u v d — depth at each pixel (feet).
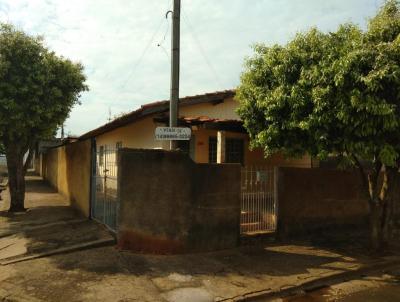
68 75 40.37
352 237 31.81
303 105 24.02
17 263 23.25
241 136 42.80
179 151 25.38
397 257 26.84
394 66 20.88
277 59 26.30
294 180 31.22
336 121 23.15
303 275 22.52
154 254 24.80
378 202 27.91
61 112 40.73
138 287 19.97
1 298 18.53
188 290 19.81
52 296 18.78
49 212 40.32
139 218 24.98
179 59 26.84
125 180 25.05
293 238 30.89
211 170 26.48
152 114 36.27
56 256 24.34
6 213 40.14
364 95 21.50
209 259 24.73
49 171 76.54
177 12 26.71
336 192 33.73
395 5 24.39
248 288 20.40
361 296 20.47
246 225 29.19
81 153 39.37
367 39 22.61
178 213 25.23
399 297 20.35
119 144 53.72
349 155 25.72
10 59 36.99
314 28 25.72
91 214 34.76
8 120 36.91
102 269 22.18
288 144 26.32
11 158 41.68
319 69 23.49
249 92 27.86
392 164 23.73
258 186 29.78
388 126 21.71
